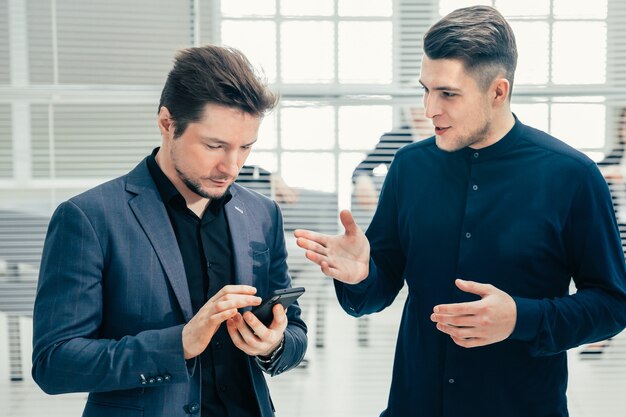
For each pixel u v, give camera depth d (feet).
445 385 5.85
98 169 10.69
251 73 4.97
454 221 5.91
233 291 4.73
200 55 4.99
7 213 10.62
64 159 10.60
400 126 10.75
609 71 10.49
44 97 10.54
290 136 10.75
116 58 10.54
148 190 5.32
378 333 11.28
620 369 11.01
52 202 10.64
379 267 6.33
